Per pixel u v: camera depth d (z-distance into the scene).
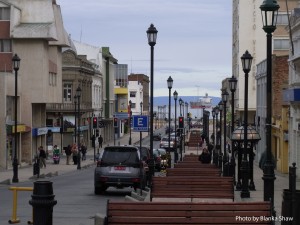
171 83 58.22
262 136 63.31
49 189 11.55
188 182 19.17
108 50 127.81
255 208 11.77
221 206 11.78
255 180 39.66
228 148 70.56
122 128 146.38
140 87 174.75
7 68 66.00
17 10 66.31
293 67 44.34
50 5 67.50
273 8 18.00
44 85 66.88
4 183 38.31
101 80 118.75
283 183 37.25
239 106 88.94
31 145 66.44
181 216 11.77
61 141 86.12
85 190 32.50
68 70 92.56
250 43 89.75
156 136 121.69
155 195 19.00
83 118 98.31
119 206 11.78
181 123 71.38
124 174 29.50
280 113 57.72
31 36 65.19
